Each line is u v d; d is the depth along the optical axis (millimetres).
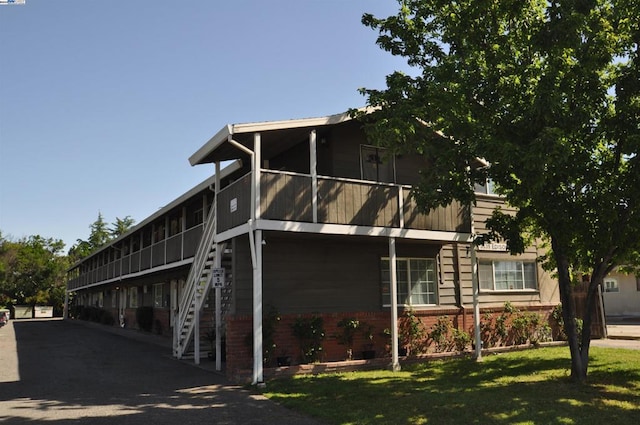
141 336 24688
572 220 9930
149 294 28828
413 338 14695
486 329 16188
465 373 11953
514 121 9977
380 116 10578
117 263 31094
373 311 14180
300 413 8406
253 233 11422
